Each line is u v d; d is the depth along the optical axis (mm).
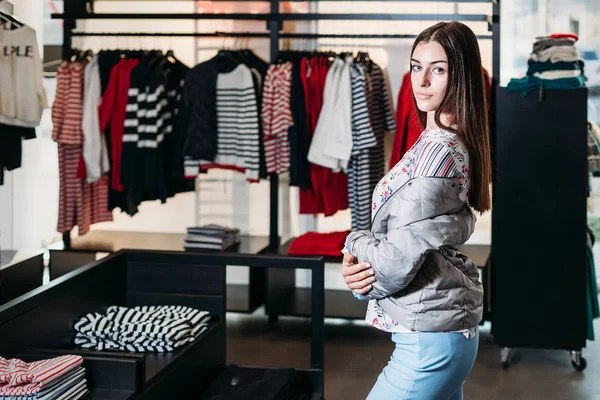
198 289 3297
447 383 2008
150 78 4586
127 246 4902
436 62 1975
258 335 4633
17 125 3861
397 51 5152
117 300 3268
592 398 3684
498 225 4184
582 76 4230
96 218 5102
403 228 1901
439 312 1969
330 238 4754
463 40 1971
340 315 4648
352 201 4684
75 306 2895
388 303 2016
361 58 4746
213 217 5508
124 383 2428
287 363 4109
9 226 4336
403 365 2004
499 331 4188
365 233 2084
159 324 2936
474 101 1978
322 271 3229
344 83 4492
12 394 2164
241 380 3098
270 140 4676
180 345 2895
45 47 5578
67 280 2807
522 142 4121
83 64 4734
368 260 1957
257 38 5328
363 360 4207
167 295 3318
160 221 5547
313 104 4629
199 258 3279
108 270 3162
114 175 4762
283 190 5426
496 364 4188
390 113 4812
